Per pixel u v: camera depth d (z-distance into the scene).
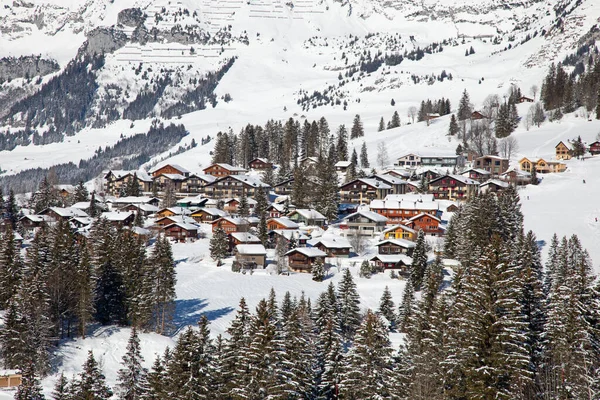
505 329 69.06
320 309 108.56
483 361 69.12
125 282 116.56
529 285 89.31
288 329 85.31
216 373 84.75
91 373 80.56
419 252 140.12
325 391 87.19
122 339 110.44
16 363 93.94
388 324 118.81
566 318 80.69
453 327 78.88
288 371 81.81
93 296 112.38
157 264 120.44
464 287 81.31
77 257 122.06
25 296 102.81
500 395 66.56
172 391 81.31
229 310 127.31
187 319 122.62
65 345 105.75
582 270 88.75
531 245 134.00
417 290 136.62
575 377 74.62
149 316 113.94
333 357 88.94
